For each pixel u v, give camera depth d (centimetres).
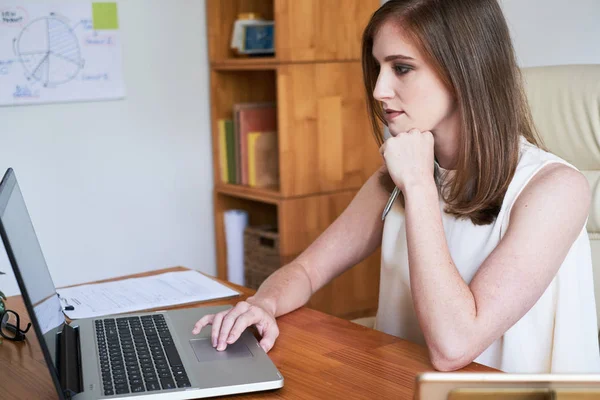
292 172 279
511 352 129
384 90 131
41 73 271
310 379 108
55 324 110
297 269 151
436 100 128
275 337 125
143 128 300
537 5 254
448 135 134
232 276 317
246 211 327
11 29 263
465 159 129
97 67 283
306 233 287
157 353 114
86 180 288
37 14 267
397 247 148
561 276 127
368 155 297
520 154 131
